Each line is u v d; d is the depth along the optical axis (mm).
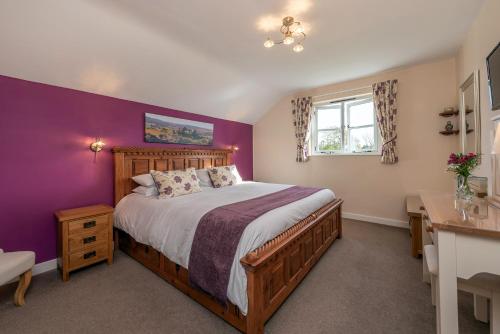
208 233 1700
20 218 2139
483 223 1083
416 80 3281
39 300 1791
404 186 3459
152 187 2723
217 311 1597
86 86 2508
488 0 1817
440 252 1110
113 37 2133
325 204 2750
